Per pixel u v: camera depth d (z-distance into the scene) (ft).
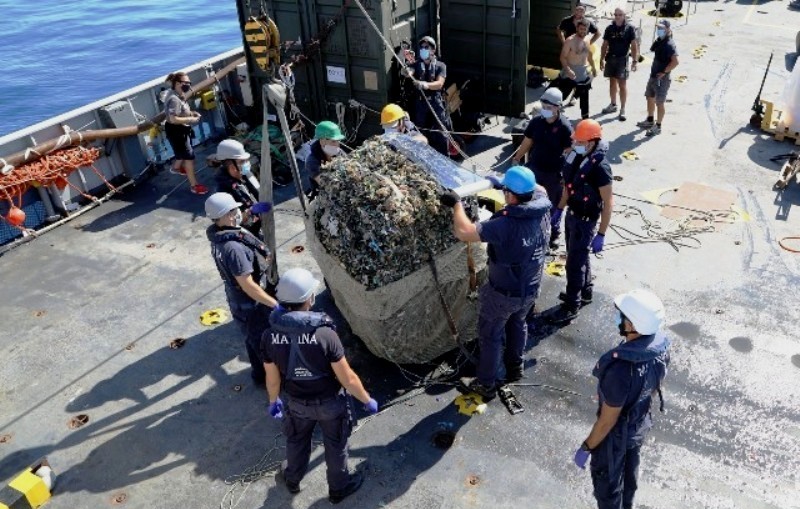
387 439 15.69
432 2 29.37
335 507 14.14
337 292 17.25
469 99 31.40
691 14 47.62
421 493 14.32
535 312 19.52
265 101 18.24
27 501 14.29
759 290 20.03
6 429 16.49
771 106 29.27
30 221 25.04
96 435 16.22
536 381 17.19
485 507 13.93
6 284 22.09
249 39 22.59
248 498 14.44
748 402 16.22
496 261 14.89
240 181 17.78
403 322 16.39
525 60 29.32
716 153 28.25
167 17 115.14
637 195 25.32
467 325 17.71
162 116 27.20
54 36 104.42
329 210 16.51
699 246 22.21
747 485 14.17
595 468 12.38
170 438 16.07
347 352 18.43
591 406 16.37
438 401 16.72
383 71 27.07
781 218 23.56
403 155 16.97
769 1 50.44
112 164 27.50
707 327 18.63
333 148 18.26
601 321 19.11
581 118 31.94
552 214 21.94
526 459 15.02
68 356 18.83
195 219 25.62
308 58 28.07
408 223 15.57
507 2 28.37
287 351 12.34
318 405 12.76
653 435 15.44
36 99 80.18
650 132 30.12
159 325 19.90
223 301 20.89
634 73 37.42
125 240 24.38
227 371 18.10
